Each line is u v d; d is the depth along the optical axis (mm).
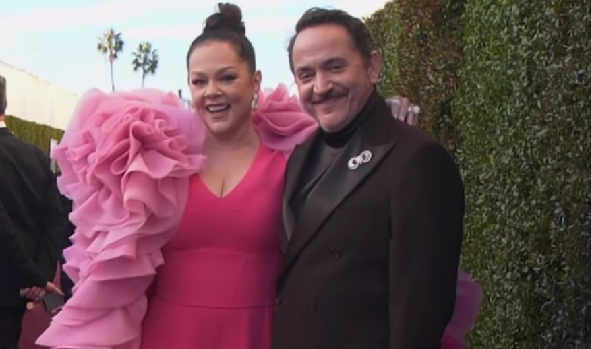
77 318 2506
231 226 2586
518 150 3578
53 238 4305
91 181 2533
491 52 3947
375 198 2062
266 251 2627
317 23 2246
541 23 3324
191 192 2609
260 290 2617
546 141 3264
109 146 2498
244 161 2686
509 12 3689
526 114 3502
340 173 2164
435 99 4984
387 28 6316
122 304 2529
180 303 2600
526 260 3531
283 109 2820
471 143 4352
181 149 2594
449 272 1977
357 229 2066
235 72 2637
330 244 2104
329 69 2215
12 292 4047
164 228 2529
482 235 4094
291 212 2281
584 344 3041
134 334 2561
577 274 3045
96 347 2469
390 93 6047
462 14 4797
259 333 2602
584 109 3006
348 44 2207
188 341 2572
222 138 2697
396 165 2057
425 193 1998
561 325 3182
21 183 4172
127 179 2479
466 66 4469
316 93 2221
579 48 3033
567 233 3113
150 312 2650
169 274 2623
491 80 3953
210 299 2586
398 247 1982
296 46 2271
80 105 2664
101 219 2510
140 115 2582
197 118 2682
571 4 3102
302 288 2135
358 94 2213
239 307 2588
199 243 2602
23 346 4863
